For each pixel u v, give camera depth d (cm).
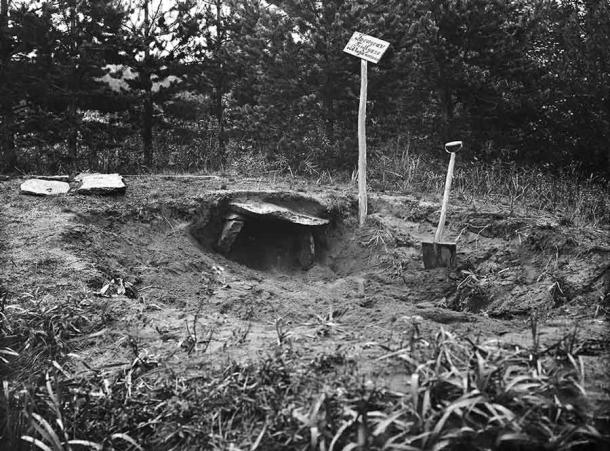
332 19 1250
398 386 371
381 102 1323
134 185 934
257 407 376
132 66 1440
